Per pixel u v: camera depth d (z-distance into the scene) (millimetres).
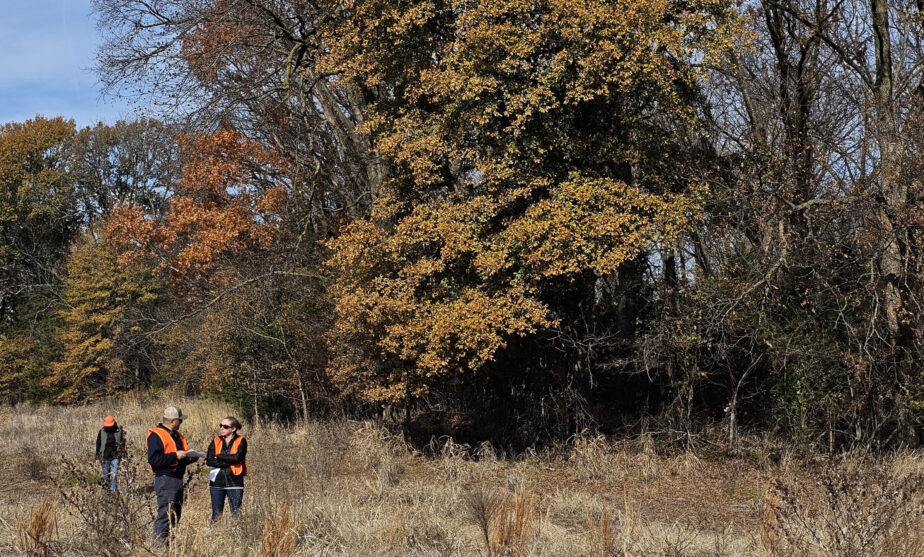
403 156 17234
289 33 20734
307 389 23312
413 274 17078
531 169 16797
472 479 16344
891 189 15234
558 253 15570
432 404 24625
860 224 15758
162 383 36531
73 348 38781
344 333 19719
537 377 20406
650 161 17203
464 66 16234
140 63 20719
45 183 45656
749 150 18328
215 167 21438
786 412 17281
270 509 8586
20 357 43312
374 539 9078
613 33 15547
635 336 19094
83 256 39219
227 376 24641
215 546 7773
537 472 17172
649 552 8305
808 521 8094
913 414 15773
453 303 16672
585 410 19234
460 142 16719
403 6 17422
